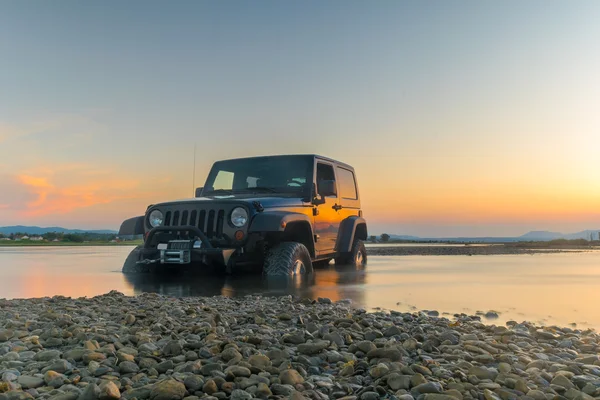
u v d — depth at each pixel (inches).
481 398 73.5
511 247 808.9
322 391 77.0
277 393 75.0
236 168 304.0
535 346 108.2
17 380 79.7
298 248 249.6
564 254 552.7
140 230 270.2
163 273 267.3
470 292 203.2
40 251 652.7
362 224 359.9
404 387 77.2
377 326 124.1
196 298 183.2
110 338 107.7
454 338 110.8
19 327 124.1
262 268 257.3
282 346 101.9
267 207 243.1
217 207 238.5
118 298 180.9
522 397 73.5
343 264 354.3
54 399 71.0
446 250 664.4
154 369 86.7
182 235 240.7
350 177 350.6
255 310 148.0
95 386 73.0
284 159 295.0
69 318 131.8
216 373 81.2
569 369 87.2
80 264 384.8
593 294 197.3
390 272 292.8
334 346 102.7
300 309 153.6
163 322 127.5
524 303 172.7
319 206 287.6
